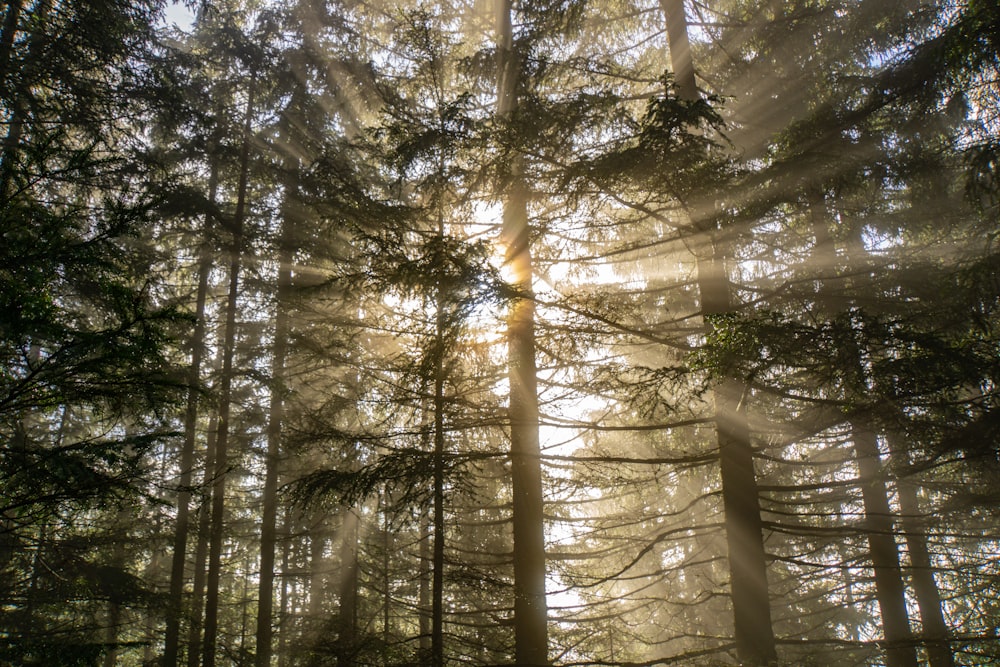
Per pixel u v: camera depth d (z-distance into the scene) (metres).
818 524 13.99
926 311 8.37
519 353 10.17
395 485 9.25
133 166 11.23
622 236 11.45
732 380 9.52
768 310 8.09
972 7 8.27
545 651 9.52
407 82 12.59
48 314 4.97
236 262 14.17
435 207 10.71
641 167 8.53
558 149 9.35
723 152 10.39
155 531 12.81
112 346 5.00
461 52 12.95
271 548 13.62
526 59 10.45
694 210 9.11
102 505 5.57
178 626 11.75
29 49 10.23
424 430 9.82
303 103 15.32
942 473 12.15
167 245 14.70
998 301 8.16
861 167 9.80
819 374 8.10
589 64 10.77
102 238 5.41
